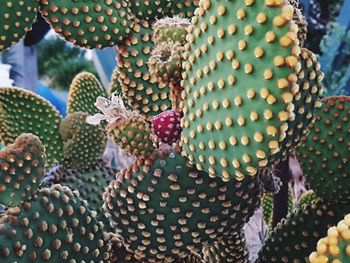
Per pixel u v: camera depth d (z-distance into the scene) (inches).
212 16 20.8
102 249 26.2
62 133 41.9
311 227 28.1
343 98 27.6
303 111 20.8
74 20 27.3
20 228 23.5
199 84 21.6
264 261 29.1
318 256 18.6
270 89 19.6
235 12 20.1
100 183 41.8
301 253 28.2
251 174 20.9
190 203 24.8
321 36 50.6
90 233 25.6
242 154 20.4
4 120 41.3
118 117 24.3
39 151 24.3
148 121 28.6
